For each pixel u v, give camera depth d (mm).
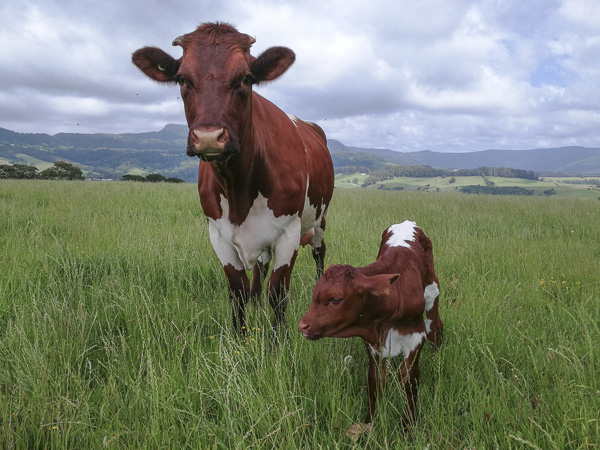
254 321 4172
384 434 2596
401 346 2957
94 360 3646
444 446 2471
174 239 7078
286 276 4340
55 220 8297
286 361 3414
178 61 3699
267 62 3572
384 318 2793
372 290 2596
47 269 5195
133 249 6129
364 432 2686
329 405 3023
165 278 5445
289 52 3580
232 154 3346
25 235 6953
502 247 7363
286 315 4254
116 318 4281
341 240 7664
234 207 3953
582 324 3928
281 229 4277
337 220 9633
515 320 4297
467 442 2521
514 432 2533
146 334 3758
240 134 3469
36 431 2645
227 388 2834
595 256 6984
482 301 4586
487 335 3799
